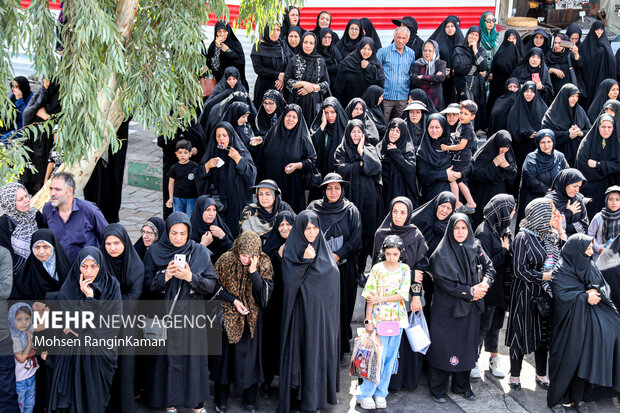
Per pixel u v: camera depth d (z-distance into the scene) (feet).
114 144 16.16
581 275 16.37
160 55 17.43
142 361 16.08
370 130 23.85
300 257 15.78
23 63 32.96
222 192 21.34
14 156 16.31
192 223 18.28
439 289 16.78
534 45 30.99
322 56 28.63
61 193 16.06
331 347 16.06
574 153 25.53
